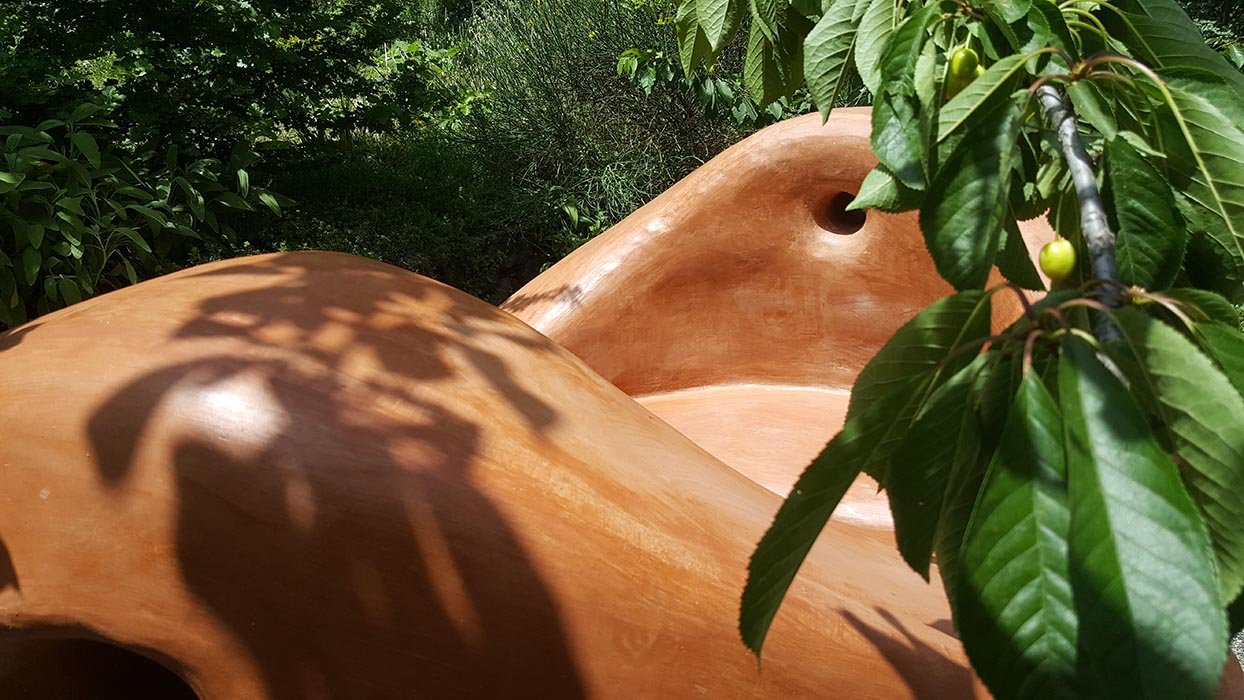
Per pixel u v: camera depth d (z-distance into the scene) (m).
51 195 5.77
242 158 6.73
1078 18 0.99
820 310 2.86
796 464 2.37
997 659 0.59
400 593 1.17
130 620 1.18
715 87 6.99
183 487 1.17
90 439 1.19
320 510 1.16
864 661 1.30
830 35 1.14
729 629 1.25
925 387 0.70
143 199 6.28
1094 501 0.55
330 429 1.19
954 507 0.80
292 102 7.45
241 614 1.17
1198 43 0.97
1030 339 0.64
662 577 1.24
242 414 1.19
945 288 2.76
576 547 1.22
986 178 0.76
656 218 2.87
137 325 1.31
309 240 6.80
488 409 1.29
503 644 1.19
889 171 0.97
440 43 11.17
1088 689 0.54
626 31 8.42
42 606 1.18
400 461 1.19
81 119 6.07
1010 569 0.60
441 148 8.69
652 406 2.83
